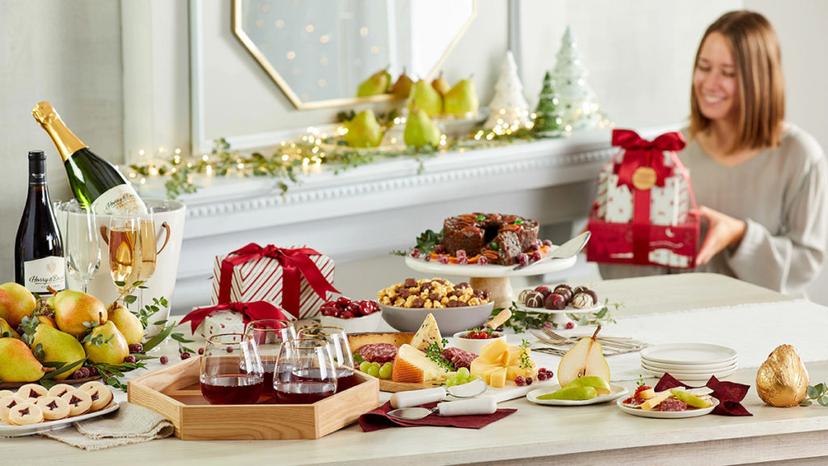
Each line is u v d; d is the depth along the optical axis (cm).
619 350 222
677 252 367
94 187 236
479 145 388
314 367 179
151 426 176
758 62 374
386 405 187
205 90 345
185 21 337
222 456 168
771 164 383
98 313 203
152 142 338
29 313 206
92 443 171
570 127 408
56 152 328
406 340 222
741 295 271
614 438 176
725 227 371
